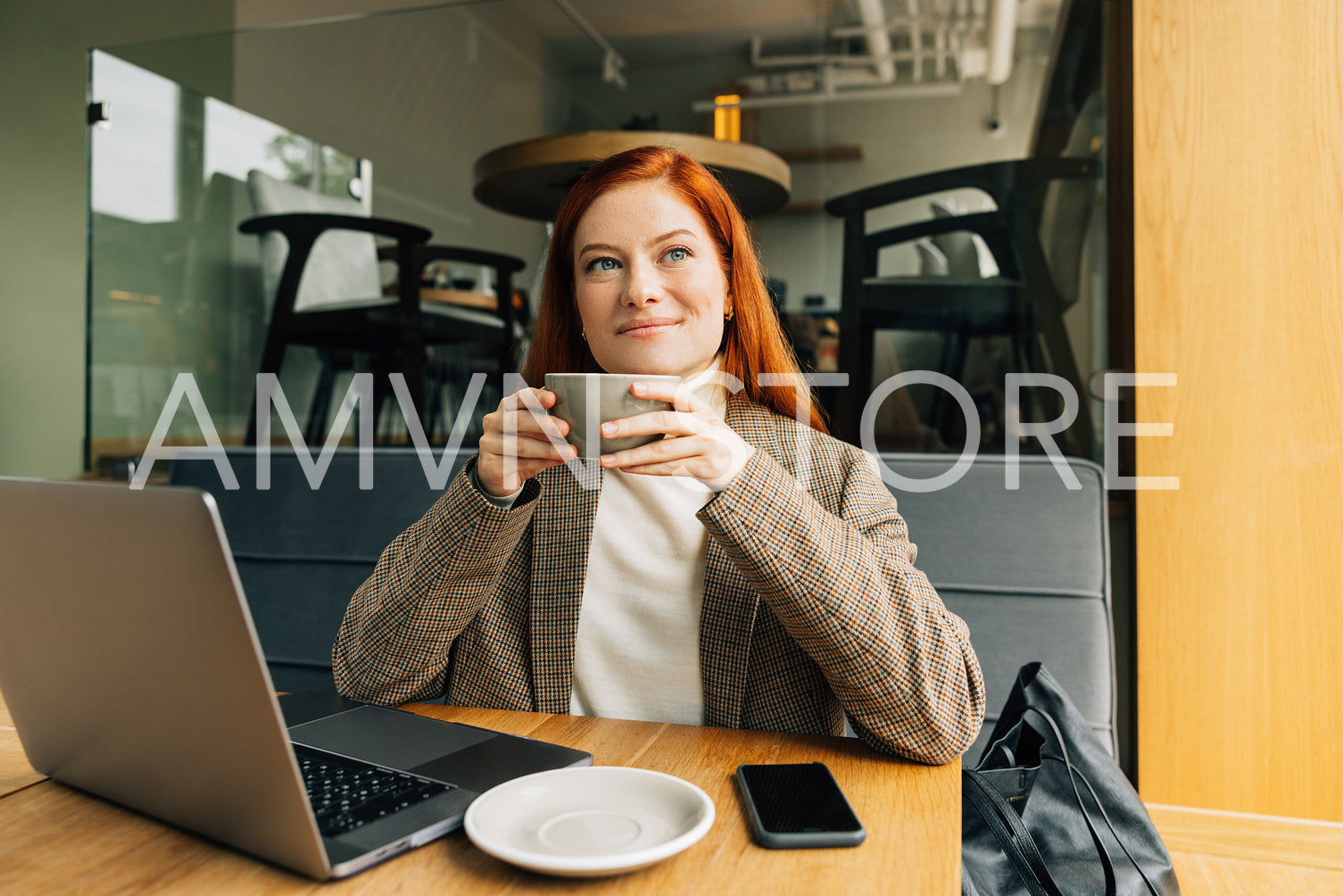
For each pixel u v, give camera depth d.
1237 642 1.33
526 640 0.76
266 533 1.51
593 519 0.75
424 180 2.62
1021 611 1.18
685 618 0.73
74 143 2.70
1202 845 1.34
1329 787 1.30
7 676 0.49
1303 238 1.30
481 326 2.42
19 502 0.43
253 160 2.56
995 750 0.80
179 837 0.44
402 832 0.42
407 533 0.72
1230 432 1.33
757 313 0.80
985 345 1.88
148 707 0.41
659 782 0.45
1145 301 1.36
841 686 0.58
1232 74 1.32
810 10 2.28
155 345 2.52
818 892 0.38
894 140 2.19
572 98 2.57
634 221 0.72
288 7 2.79
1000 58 2.08
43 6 2.75
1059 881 0.84
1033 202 1.83
